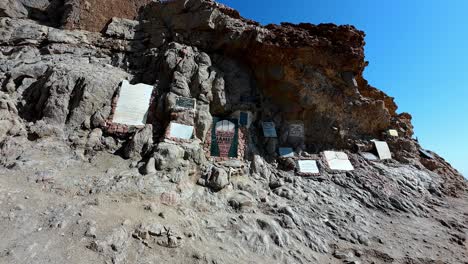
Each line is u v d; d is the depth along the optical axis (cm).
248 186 851
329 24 1288
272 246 603
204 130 966
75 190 602
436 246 729
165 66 1071
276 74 1195
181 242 511
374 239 728
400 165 1205
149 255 457
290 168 1049
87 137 823
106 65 1122
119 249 441
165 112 955
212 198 745
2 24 1160
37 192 553
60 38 1153
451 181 1267
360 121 1302
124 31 1261
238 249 567
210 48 1222
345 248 665
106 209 552
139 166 747
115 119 895
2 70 991
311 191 923
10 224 432
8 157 682
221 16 1198
